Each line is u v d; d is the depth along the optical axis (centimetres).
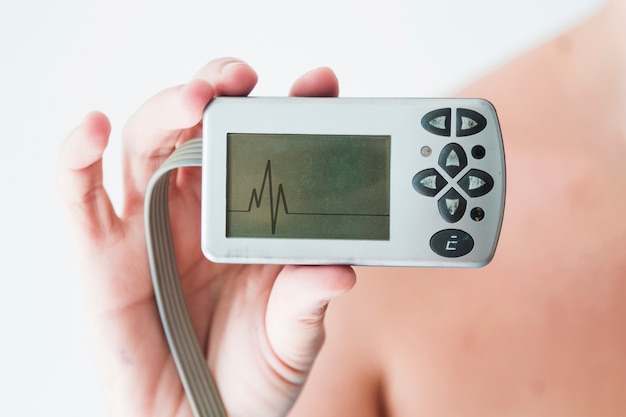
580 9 147
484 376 117
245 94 83
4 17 148
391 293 124
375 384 123
